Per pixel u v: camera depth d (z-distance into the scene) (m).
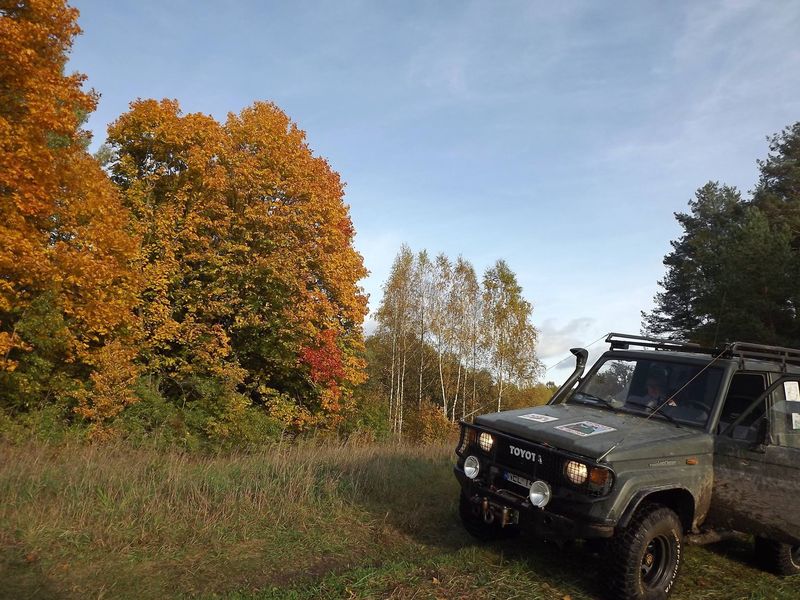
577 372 6.67
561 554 5.73
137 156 22.08
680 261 37.41
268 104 23.48
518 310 42.22
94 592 4.57
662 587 4.81
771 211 31.16
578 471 4.66
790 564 5.66
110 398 16.31
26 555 5.05
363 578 4.77
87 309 15.98
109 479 6.81
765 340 23.73
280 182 21.75
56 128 13.81
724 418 5.62
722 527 5.42
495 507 5.14
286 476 7.63
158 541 5.60
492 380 43.06
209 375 21.42
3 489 6.35
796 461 5.18
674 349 6.41
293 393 24.81
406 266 42.25
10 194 13.83
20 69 13.07
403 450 11.03
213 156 21.44
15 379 15.67
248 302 21.70
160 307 19.67
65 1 14.05
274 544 5.74
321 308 22.62
